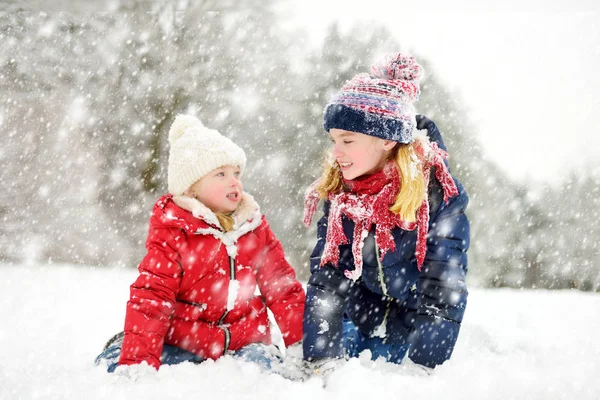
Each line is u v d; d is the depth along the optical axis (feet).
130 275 24.08
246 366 6.73
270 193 46.73
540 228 48.60
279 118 48.62
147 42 46.14
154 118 45.68
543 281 48.49
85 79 45.57
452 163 47.09
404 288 7.73
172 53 46.57
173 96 46.11
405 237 7.36
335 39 51.52
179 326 7.63
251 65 48.88
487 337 9.20
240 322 7.97
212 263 7.77
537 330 10.55
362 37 51.80
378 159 7.26
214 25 47.65
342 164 7.30
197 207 7.70
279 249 8.52
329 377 6.14
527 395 5.78
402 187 6.98
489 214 47.98
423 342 6.97
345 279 7.55
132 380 6.22
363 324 8.25
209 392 5.77
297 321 7.90
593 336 9.87
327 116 7.29
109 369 6.97
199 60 47.34
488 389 5.84
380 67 7.41
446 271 7.06
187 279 7.63
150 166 44.65
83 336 10.43
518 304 17.49
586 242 48.39
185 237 7.59
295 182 46.83
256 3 48.03
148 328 7.00
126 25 45.91
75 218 41.91
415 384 5.89
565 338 9.48
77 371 6.62
